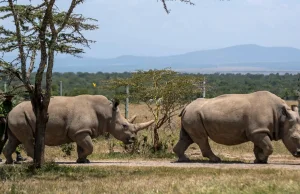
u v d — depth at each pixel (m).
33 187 17.95
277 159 26.64
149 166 23.42
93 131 25.30
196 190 16.30
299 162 25.19
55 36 20.50
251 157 27.98
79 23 20.86
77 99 25.30
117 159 27.14
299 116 24.41
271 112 24.19
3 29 20.91
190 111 25.28
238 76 130.88
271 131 24.30
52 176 20.31
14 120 24.67
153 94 28.75
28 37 20.77
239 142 24.83
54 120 24.69
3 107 25.11
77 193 16.80
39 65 20.94
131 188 17.31
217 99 25.11
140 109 49.47
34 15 20.91
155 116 29.00
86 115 25.03
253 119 24.12
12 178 19.53
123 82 29.52
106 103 25.69
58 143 25.12
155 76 29.34
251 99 24.50
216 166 23.22
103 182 18.75
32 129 24.59
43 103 21.22
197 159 26.83
